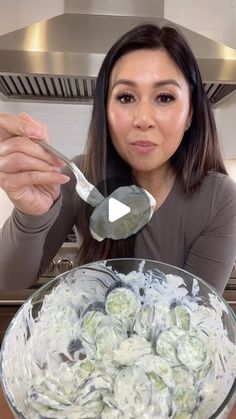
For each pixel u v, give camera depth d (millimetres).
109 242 821
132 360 479
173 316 532
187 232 884
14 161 523
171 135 715
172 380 452
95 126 804
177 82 705
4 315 1780
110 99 735
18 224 621
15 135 530
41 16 2133
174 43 706
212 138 867
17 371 464
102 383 457
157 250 894
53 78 1756
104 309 547
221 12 2180
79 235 886
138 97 702
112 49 734
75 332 521
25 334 507
